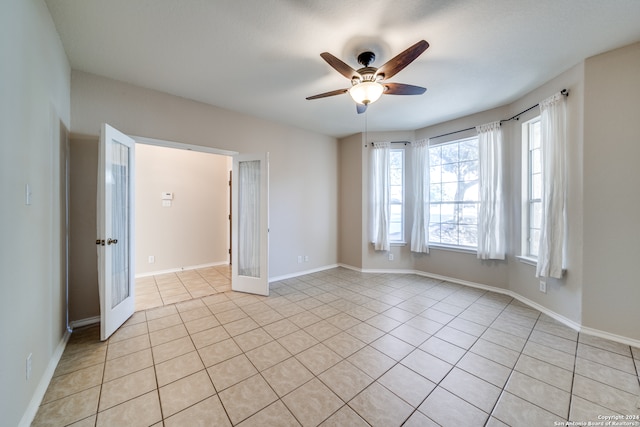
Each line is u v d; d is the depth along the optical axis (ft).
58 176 6.84
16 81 4.26
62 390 5.33
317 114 12.21
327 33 6.51
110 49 7.19
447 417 4.66
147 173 14.51
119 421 4.57
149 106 9.46
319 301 10.52
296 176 14.37
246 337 7.58
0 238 3.73
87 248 8.36
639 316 7.02
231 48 7.15
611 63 7.30
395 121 13.21
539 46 7.07
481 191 11.62
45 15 5.55
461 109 11.61
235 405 4.95
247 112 11.93
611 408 4.86
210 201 16.88
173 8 5.67
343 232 16.51
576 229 8.03
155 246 14.73
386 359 6.48
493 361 6.39
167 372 5.94
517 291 10.78
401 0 5.43
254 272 11.73
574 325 8.05
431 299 10.73
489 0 5.42
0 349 3.69
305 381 5.65
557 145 8.41
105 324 7.33
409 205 14.74
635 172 7.04
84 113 8.29
